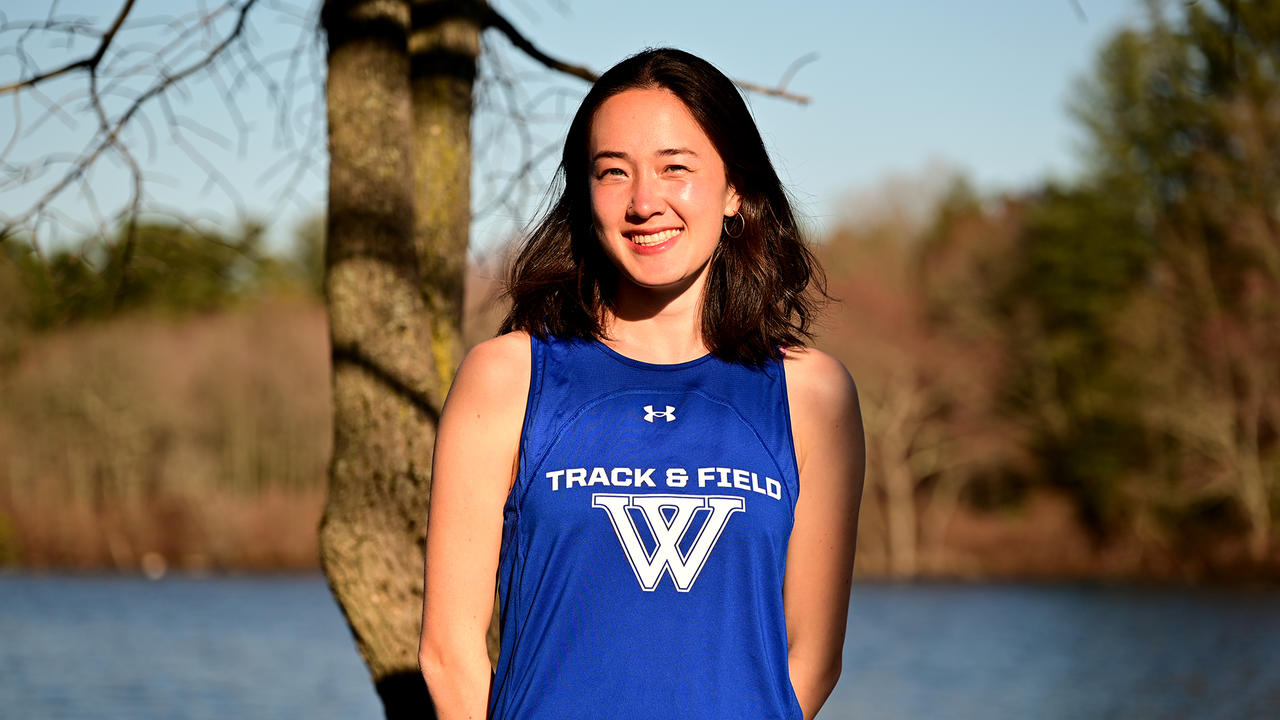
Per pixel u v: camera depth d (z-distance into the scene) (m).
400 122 3.54
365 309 3.44
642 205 2.20
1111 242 41.06
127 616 28.97
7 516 42.72
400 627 3.33
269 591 35.94
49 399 42.25
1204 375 36.84
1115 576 39.34
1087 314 41.84
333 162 3.51
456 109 3.96
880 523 42.25
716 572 2.08
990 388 42.47
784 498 2.17
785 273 2.40
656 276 2.22
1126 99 40.81
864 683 19.59
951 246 45.75
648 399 2.18
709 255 2.26
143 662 21.34
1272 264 36.03
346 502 3.38
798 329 2.42
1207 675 19.88
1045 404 42.62
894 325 42.59
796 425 2.26
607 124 2.24
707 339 2.30
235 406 45.03
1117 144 41.16
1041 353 42.03
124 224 4.54
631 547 2.07
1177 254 38.19
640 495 2.09
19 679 19.36
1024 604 32.19
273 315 46.00
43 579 39.59
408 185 3.55
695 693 2.03
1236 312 36.81
